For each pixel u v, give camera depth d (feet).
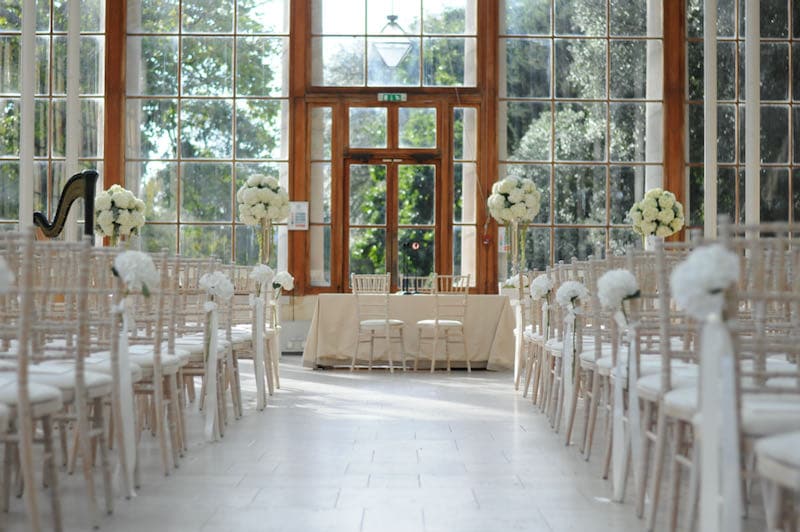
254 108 38.06
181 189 37.93
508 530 11.16
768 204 38.04
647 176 37.91
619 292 12.21
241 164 37.96
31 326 11.23
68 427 18.19
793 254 10.57
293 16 37.65
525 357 26.13
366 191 37.68
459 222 37.60
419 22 37.86
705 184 35.19
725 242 8.43
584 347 18.10
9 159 37.45
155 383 14.28
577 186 37.81
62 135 37.52
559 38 38.04
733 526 8.09
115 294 12.23
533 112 37.91
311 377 29.43
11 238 9.88
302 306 37.45
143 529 11.14
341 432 18.52
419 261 37.58
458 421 20.10
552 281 20.86
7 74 37.50
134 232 31.42
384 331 31.94
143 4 38.04
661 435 10.93
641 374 12.38
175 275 15.25
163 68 37.99
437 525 11.36
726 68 38.11
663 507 12.38
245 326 25.85
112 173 37.32
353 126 37.73
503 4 38.01
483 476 14.34
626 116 37.99
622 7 38.09
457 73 37.81
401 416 20.83
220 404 18.34
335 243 37.52
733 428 8.14
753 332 11.69
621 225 37.73
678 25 37.65
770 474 7.41
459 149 37.68
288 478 14.12
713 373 8.36
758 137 34.37
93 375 11.71
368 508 12.21
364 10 37.91
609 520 11.68
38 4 37.63
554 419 19.38
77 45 34.53
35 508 10.00
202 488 13.42
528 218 31.17
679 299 8.39
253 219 30.63
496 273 37.32
